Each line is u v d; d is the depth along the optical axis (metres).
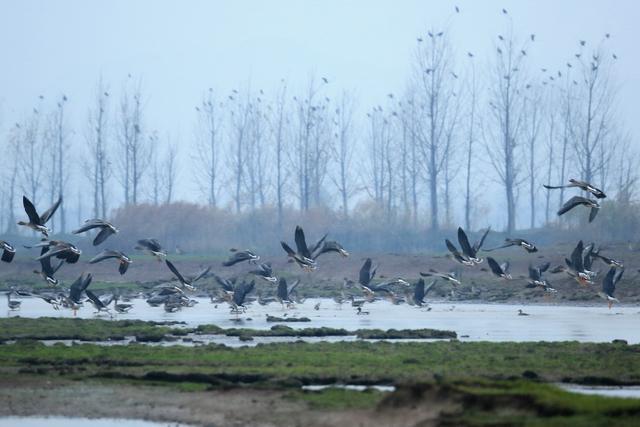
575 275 52.69
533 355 46.12
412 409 31.52
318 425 31.59
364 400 34.56
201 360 44.59
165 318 73.19
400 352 47.19
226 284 73.25
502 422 28.62
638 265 98.75
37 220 42.56
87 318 72.50
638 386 39.62
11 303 82.31
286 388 37.47
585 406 29.61
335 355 45.97
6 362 45.00
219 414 33.75
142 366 43.44
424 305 73.94
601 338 57.12
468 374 39.97
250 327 64.81
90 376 41.03
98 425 32.94
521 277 91.38
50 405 35.72
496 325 66.06
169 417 33.75
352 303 80.75
